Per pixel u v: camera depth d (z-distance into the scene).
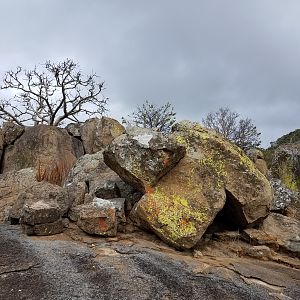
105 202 6.77
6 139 12.08
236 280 5.10
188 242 6.04
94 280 4.48
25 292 4.06
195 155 7.07
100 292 4.20
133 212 6.63
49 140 11.87
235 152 7.23
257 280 5.27
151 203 6.31
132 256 5.41
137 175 6.53
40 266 4.73
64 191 6.92
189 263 5.48
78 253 5.32
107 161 6.89
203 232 6.22
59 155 11.74
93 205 6.59
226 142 7.51
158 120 20.34
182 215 6.23
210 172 6.93
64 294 4.07
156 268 5.04
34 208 6.08
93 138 12.25
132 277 4.66
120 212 6.61
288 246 6.97
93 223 6.13
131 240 6.20
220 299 4.39
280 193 8.89
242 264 5.88
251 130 22.00
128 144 6.65
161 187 6.63
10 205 8.08
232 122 22.52
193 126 7.64
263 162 10.36
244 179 7.04
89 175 8.87
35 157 11.55
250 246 6.77
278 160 13.95
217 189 6.75
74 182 8.43
